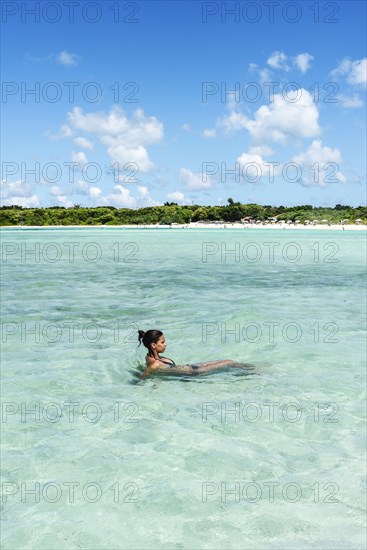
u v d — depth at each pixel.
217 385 6.55
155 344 7.27
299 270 22.89
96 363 7.57
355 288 16.39
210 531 3.42
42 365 7.45
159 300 13.68
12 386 6.50
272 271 22.34
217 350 8.34
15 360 7.71
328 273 21.45
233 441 4.85
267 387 6.46
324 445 4.77
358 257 30.98
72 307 12.54
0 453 4.59
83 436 4.96
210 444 4.78
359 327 10.16
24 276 19.58
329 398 6.05
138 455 4.55
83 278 19.00
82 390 6.37
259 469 4.30
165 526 3.49
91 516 3.60
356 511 3.66
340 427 5.18
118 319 10.98
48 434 5.01
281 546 3.26
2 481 4.10
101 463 4.39
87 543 3.30
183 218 136.25
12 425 5.22
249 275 20.48
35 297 14.14
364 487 4.00
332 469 4.30
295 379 6.77
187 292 15.30
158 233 80.25
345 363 7.55
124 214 141.50
